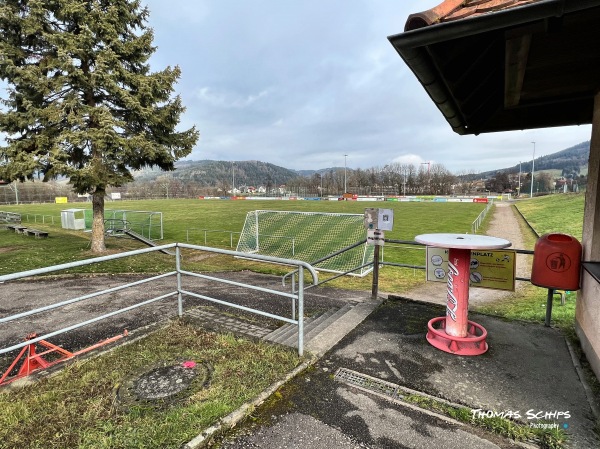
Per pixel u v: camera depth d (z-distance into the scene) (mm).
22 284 7297
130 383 2684
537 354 3080
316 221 20031
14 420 2230
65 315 4996
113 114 11547
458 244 2908
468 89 3053
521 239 17484
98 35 10695
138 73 11836
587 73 3033
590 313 2926
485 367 2867
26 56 10258
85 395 2523
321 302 5855
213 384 2645
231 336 3555
